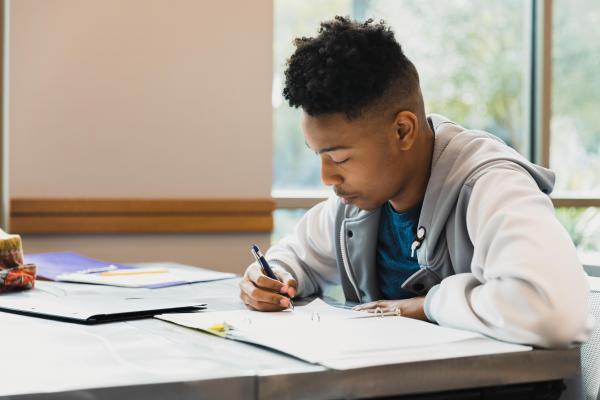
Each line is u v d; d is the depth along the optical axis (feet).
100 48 7.86
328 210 4.93
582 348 3.75
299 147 9.11
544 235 3.19
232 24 8.34
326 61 3.65
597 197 10.38
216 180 8.34
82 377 2.44
